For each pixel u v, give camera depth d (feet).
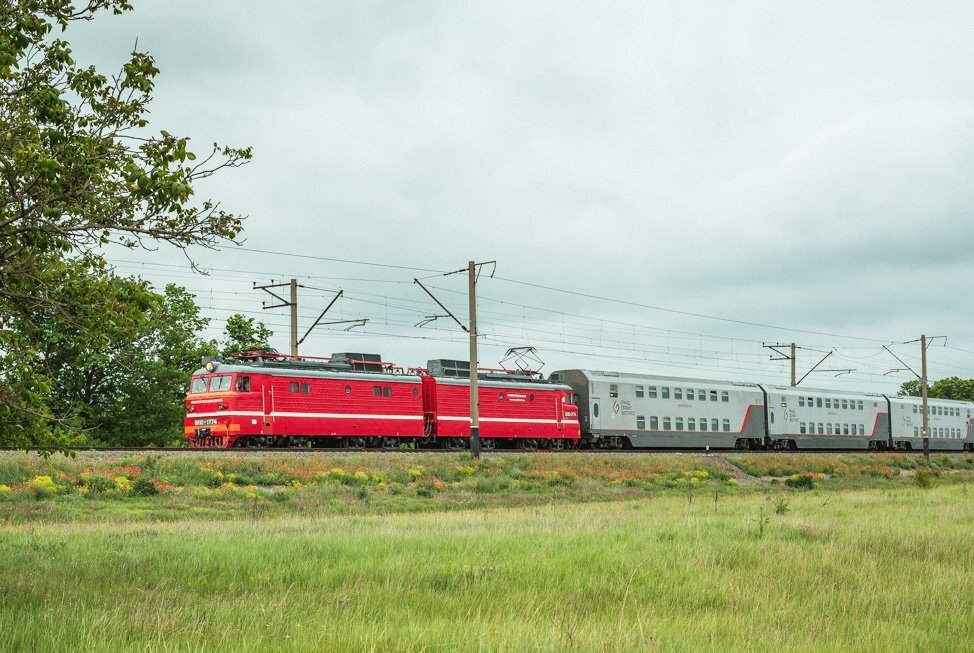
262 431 127.03
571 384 176.45
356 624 32.45
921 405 258.37
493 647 28.86
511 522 76.59
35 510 89.61
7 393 38.37
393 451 137.28
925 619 35.22
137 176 37.11
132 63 38.86
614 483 144.87
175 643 29.04
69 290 39.17
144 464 111.55
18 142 37.45
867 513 84.23
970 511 82.53
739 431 201.87
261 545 54.90
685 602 38.70
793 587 41.37
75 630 30.91
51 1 38.60
